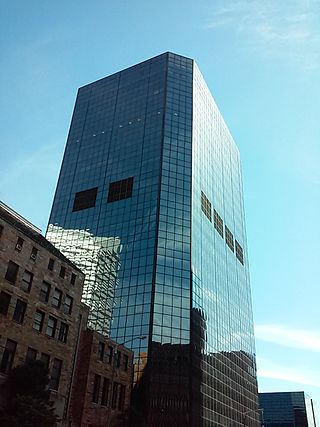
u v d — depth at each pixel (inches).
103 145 4852.4
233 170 6146.7
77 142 5108.3
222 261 4749.0
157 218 3882.9
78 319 1958.7
